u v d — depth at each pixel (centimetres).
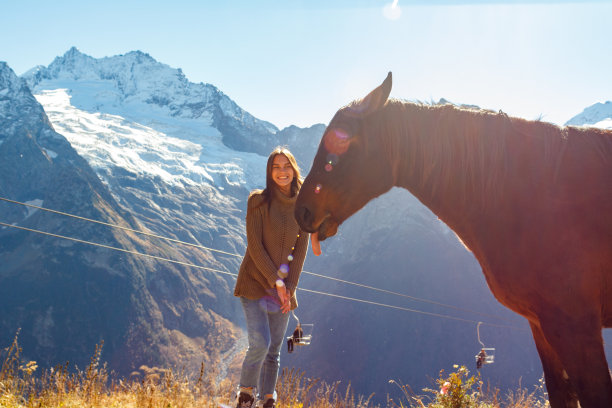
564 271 222
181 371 429
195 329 15912
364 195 263
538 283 229
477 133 254
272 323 357
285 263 346
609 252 222
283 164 343
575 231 225
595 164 235
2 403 356
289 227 345
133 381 449
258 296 346
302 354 15038
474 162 251
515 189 241
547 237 228
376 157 260
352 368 14325
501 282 244
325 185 261
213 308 17525
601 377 213
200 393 400
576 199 230
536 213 234
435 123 260
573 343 218
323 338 15488
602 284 223
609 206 225
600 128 253
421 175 261
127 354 13750
